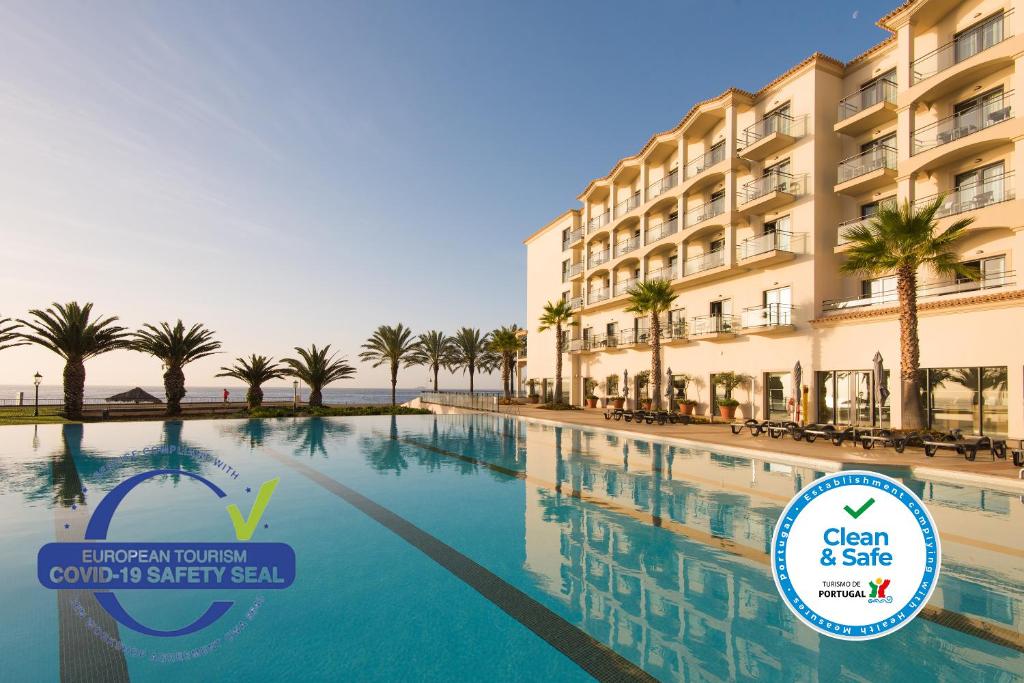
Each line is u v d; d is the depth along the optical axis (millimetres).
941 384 16922
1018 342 14883
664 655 4383
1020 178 15555
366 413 34125
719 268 25266
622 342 34188
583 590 5777
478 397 34219
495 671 4156
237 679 4055
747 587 5809
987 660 4281
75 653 4414
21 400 34719
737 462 14031
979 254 16812
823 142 22203
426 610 5246
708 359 26938
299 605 5383
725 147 25828
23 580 6023
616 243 35625
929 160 17875
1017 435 14820
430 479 11984
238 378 34156
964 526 7789
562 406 37594
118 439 19375
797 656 4367
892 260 15695
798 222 22531
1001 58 16172
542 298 46406
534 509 9227
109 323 27672
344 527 8195
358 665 4258
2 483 11391
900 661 4277
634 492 10469
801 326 21953
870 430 15070
